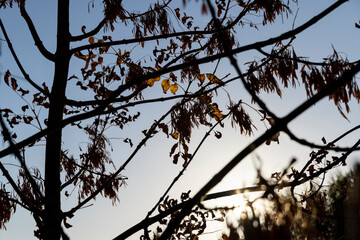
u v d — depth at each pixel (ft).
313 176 12.09
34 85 17.75
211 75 15.46
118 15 17.02
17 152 7.57
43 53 18.86
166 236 6.16
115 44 16.93
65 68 18.81
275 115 5.04
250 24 15.01
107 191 19.24
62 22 19.42
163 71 9.97
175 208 12.46
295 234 5.19
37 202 17.65
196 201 5.79
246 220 5.16
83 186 19.76
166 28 17.06
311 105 4.82
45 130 11.04
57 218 17.22
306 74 11.69
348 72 4.66
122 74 17.80
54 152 18.47
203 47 16.02
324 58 11.75
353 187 4.29
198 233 16.53
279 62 12.32
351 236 4.12
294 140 5.17
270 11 14.10
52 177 18.12
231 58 5.43
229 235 5.16
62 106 18.56
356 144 9.87
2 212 16.06
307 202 12.57
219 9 15.76
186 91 15.26
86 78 18.74
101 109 11.07
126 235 12.74
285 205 5.33
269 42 9.11
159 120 15.02
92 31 19.25
